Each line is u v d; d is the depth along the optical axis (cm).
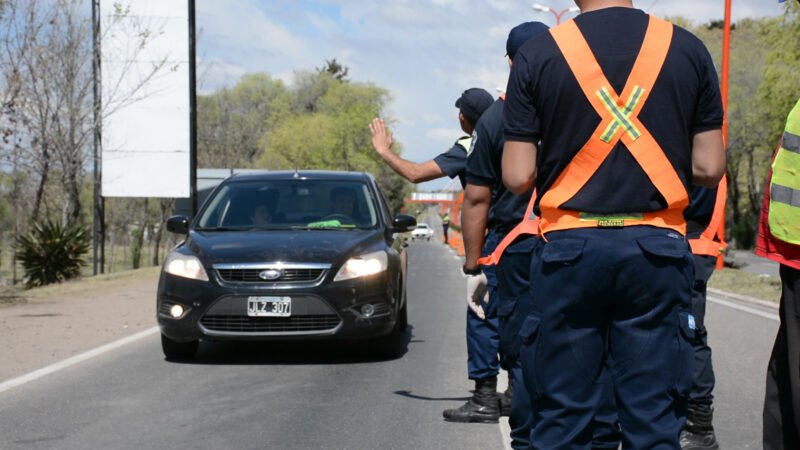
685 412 568
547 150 566
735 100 9344
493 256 825
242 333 1574
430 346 1869
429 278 4344
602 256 545
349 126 16825
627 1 569
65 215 4741
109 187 4912
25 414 1229
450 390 1405
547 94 559
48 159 4328
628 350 557
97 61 4622
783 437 664
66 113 4391
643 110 547
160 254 9912
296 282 1578
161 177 4909
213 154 11088
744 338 1994
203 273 1595
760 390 1394
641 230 550
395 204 19838
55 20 4153
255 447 1062
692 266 562
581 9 578
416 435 1120
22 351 1770
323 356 1730
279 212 1831
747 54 9400
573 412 566
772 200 666
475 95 1137
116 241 9738
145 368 1588
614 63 549
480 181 873
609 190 549
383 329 1627
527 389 589
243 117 15775
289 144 16375
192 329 1587
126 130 4888
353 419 1206
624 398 561
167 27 4788
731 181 11369
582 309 556
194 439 1097
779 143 672
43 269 4228
